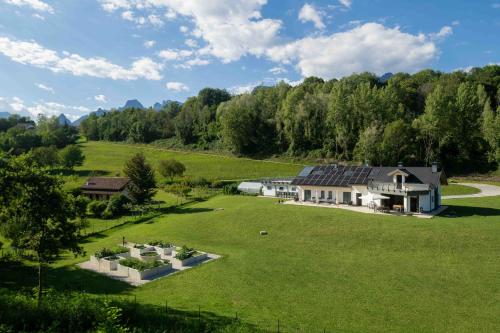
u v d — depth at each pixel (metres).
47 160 117.06
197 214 57.25
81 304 18.92
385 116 109.81
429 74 152.38
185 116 165.88
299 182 63.09
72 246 22.42
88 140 187.50
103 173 115.81
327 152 116.25
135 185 65.62
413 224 42.09
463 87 102.81
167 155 139.00
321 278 29.67
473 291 26.27
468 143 100.81
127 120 184.88
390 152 97.31
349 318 22.61
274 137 136.12
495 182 82.62
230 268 32.97
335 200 59.38
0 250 38.09
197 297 26.22
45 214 21.00
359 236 39.84
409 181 52.78
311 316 22.84
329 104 117.25
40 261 21.66
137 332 18.11
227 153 135.62
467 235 37.12
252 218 50.47
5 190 21.00
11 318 17.67
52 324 17.39
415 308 24.00
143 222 57.00
